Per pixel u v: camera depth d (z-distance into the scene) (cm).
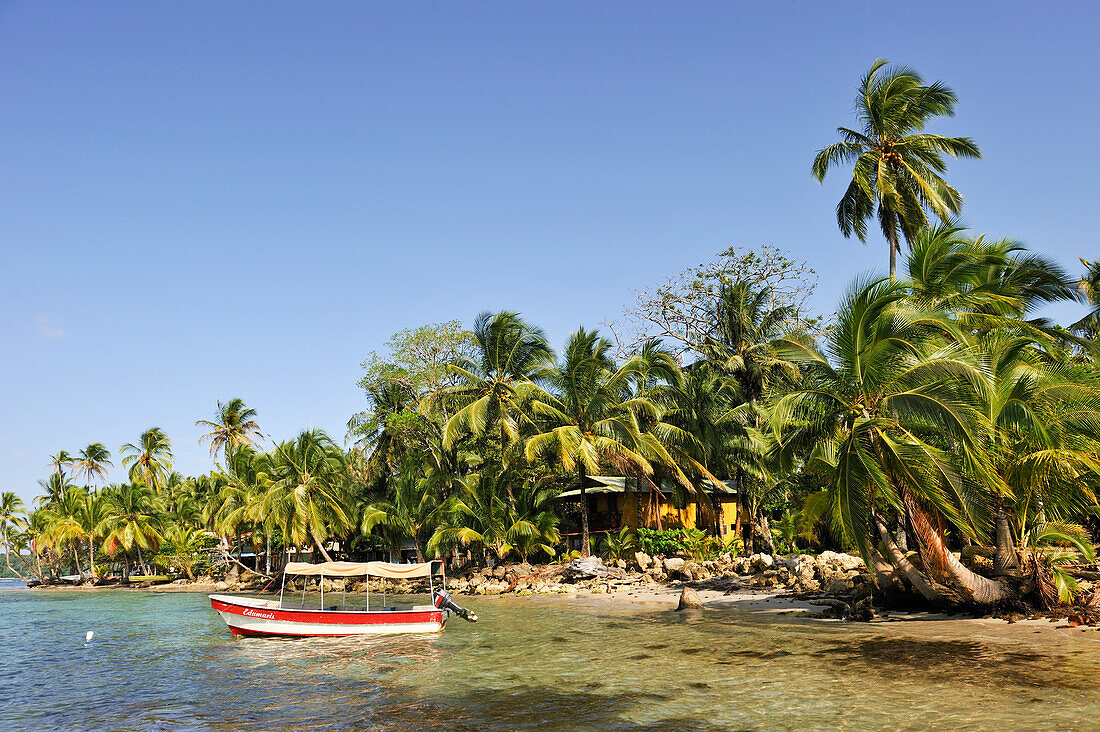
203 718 1498
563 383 4381
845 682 1517
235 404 7800
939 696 1366
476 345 4678
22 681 2005
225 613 2719
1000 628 2020
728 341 4644
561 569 4247
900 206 3488
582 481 4406
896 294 2033
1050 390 1980
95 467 9369
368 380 5522
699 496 4806
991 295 2667
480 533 4694
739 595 3231
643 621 2675
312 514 4825
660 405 4575
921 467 1950
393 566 2719
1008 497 2122
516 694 1561
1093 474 1980
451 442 4388
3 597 6762
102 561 9469
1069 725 1165
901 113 3619
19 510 9288
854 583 2883
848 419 2156
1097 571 2511
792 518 4178
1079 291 3584
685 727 1259
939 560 2058
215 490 7019
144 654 2403
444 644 2311
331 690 1702
